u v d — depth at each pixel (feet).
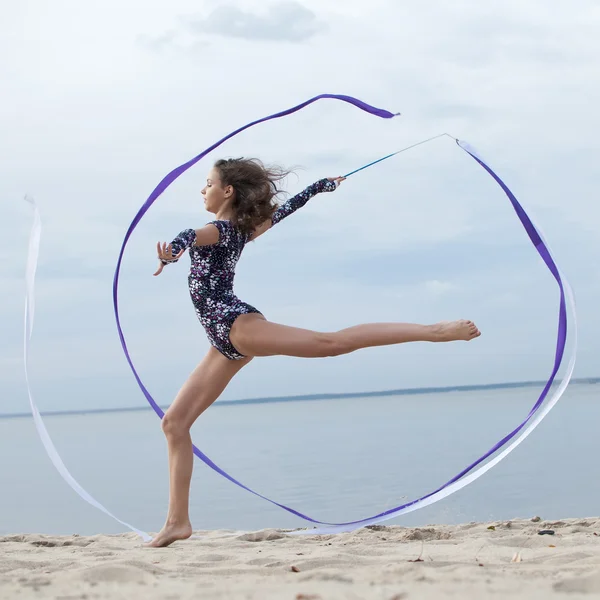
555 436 58.03
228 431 102.37
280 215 15.35
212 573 10.13
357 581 8.66
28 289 15.51
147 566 10.28
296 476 39.24
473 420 92.58
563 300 14.17
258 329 13.12
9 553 13.67
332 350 12.76
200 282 13.76
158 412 15.07
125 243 14.05
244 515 27.63
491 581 8.35
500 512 25.03
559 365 14.20
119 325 14.69
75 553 13.39
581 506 25.39
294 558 11.62
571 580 8.13
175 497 14.29
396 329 12.56
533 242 14.55
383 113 16.11
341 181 16.10
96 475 46.65
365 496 30.37
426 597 7.48
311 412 213.87
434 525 17.06
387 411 165.78
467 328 12.24
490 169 14.65
